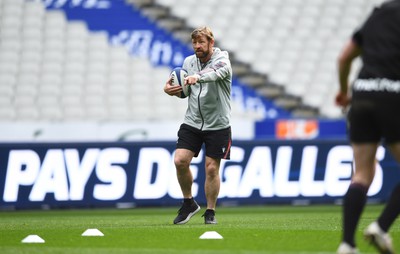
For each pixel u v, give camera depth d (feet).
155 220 123.85
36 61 248.32
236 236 85.10
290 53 268.41
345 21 280.10
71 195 167.22
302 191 173.58
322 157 174.50
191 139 103.50
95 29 262.88
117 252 68.74
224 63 99.71
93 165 168.04
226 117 103.04
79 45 256.32
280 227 101.09
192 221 115.96
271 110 250.98
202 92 101.60
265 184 171.94
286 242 77.56
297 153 173.58
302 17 279.28
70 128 202.90
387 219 60.23
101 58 254.06
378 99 58.54
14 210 175.32
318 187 174.19
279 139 173.06
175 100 243.19
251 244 75.56
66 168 167.43
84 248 72.84
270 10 279.49
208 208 106.52
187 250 70.18
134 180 168.96
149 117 237.25
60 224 114.21
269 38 271.69
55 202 166.61
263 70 262.06
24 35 255.09
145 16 269.03
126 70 251.80
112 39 261.44
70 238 84.38
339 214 144.97
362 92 59.47
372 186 174.40
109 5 268.62
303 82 260.21
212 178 104.63
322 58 268.82
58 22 261.03
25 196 166.09
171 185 169.68
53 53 252.21
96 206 177.47
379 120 59.11
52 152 167.22
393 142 59.88
